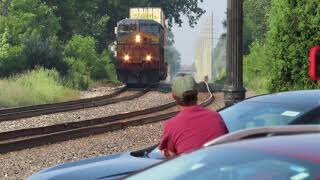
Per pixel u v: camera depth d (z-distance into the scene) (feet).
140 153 52.70
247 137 27.96
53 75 322.96
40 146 123.75
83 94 304.09
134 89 348.79
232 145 26.99
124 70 358.02
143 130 151.23
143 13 416.26
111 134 143.84
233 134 28.22
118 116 177.27
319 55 54.95
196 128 43.29
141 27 357.41
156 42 356.38
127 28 358.84
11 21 392.47
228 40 93.40
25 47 362.53
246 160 25.12
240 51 92.94
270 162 24.35
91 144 126.11
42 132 141.59
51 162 104.68
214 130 43.29
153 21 358.23
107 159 50.80
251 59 440.86
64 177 45.73
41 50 362.94
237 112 53.98
